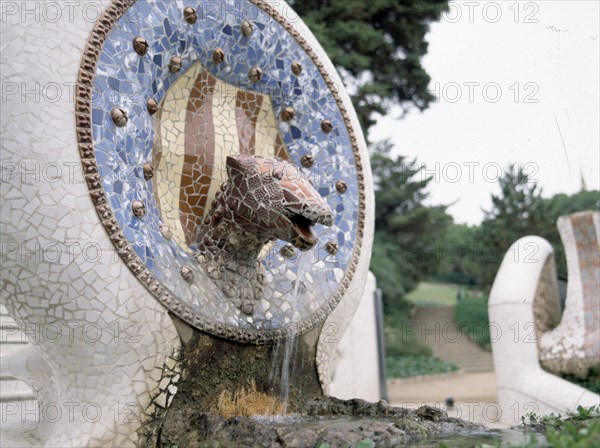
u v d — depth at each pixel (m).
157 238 4.57
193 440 4.13
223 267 4.94
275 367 5.08
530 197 21.61
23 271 4.06
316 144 5.88
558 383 8.91
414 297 29.23
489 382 19.30
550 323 10.18
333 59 17.70
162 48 4.93
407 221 21.34
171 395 4.44
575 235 10.28
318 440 3.75
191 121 5.23
